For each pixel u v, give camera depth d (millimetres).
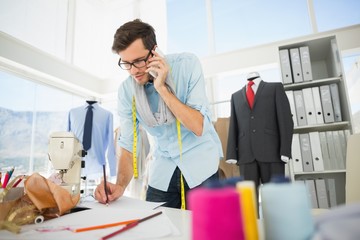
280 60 2381
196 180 1048
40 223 638
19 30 2957
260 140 1984
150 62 976
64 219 667
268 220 340
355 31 2674
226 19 3443
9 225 580
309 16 2973
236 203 296
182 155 1083
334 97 2156
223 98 3279
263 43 3025
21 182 792
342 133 2092
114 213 722
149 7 3926
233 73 3211
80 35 3879
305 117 2205
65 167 935
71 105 3604
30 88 3027
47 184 721
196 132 966
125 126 1213
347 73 2783
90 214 715
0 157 2652
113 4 4258
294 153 2172
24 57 2801
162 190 1121
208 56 3287
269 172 1955
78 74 3557
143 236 520
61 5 3596
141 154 2588
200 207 295
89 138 2797
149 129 1161
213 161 1104
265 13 3227
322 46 2436
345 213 281
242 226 293
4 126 2719
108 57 4148
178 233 540
